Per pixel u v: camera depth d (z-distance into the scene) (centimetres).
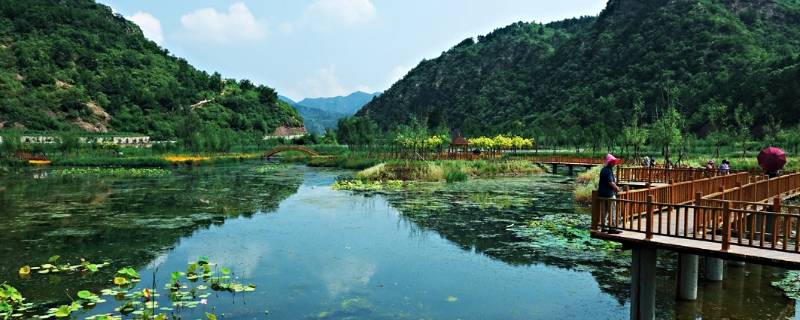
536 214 2125
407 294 1137
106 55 13150
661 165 3350
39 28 12862
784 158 1727
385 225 1920
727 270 1295
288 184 3528
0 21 12469
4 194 2919
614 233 962
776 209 843
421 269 1330
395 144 5881
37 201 2619
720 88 7950
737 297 1094
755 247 836
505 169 4306
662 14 11325
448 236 1714
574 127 8369
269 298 1105
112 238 1705
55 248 1562
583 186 2898
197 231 1827
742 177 1717
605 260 1394
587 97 10519
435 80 18975
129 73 12850
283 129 13962
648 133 5262
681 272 1070
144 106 11456
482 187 3219
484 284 1204
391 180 3622
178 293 1130
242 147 8550
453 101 16962
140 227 1900
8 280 1226
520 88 14325
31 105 9569
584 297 1115
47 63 11200
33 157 5844
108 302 1062
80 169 4825
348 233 1783
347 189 3145
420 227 1875
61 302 1070
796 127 5591
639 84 9931
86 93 10875
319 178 4034
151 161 5772
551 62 14450
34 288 1163
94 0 16600
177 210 2312
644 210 1156
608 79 10844
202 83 14238
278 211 2272
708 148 5478
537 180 3716
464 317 1002
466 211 2225
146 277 1259
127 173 4503
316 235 1752
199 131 7775
